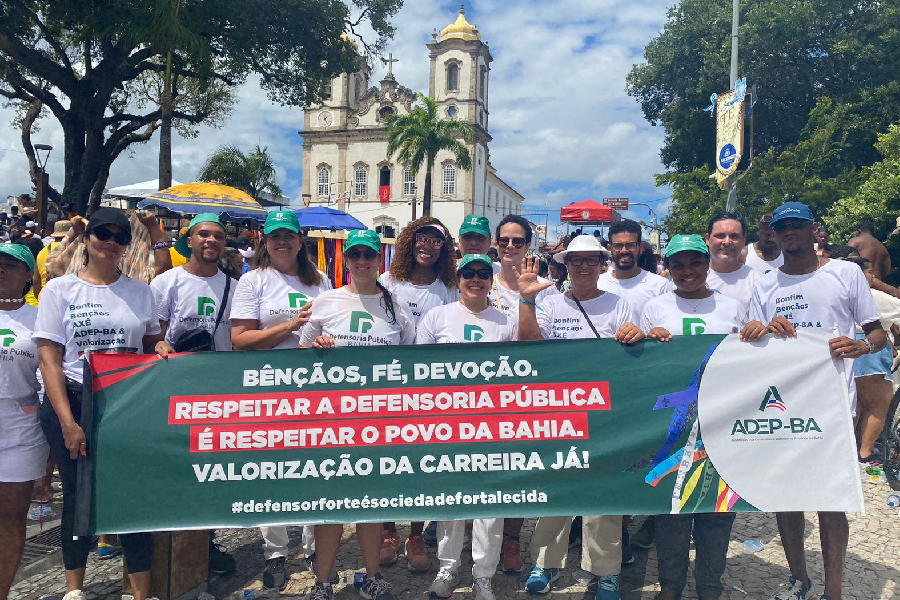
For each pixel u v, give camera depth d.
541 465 3.20
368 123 59.50
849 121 22.50
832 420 3.16
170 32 16.14
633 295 4.48
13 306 3.28
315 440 3.19
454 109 57.72
